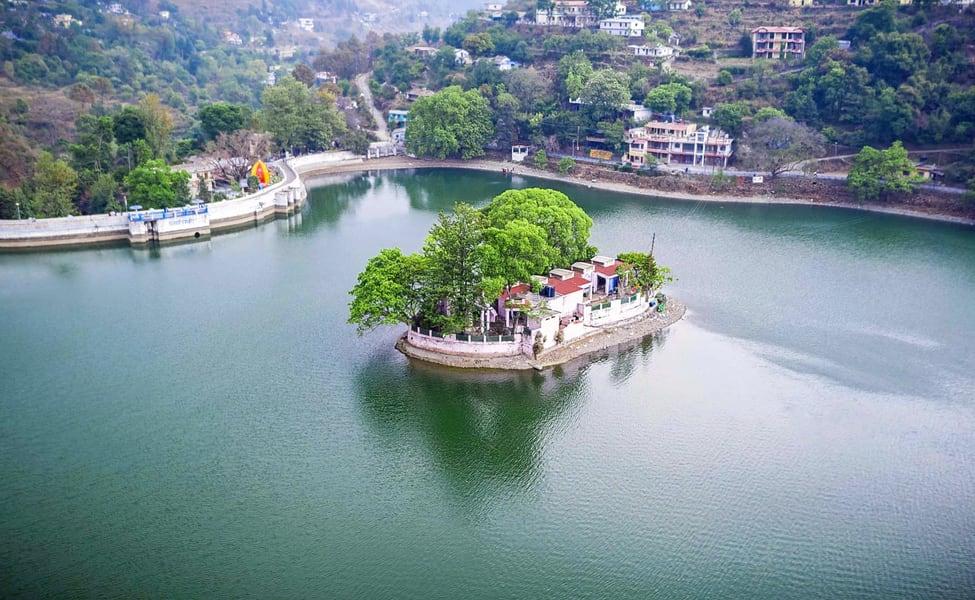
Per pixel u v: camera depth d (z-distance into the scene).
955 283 174.75
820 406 120.94
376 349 139.88
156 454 109.75
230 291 170.75
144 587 85.94
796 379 129.00
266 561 89.81
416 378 129.25
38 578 87.38
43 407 121.62
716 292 167.00
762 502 99.44
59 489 102.19
